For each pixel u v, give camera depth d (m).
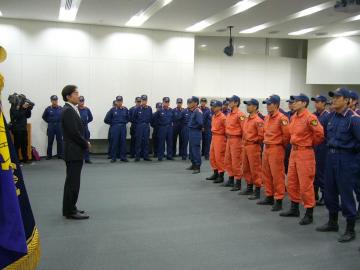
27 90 8.84
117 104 8.62
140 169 7.66
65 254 3.35
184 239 3.77
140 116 8.72
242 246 3.60
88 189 5.83
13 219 1.46
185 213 4.68
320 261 3.27
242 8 7.43
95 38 9.28
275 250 3.51
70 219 4.35
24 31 8.73
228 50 9.67
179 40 9.97
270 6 7.16
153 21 8.73
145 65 9.73
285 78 11.47
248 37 11.16
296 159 4.34
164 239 3.76
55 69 9.02
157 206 4.97
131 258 3.28
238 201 5.30
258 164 5.39
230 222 4.35
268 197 5.12
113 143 8.60
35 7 7.53
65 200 4.30
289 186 4.54
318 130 4.11
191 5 7.17
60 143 8.80
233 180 6.17
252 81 11.23
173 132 9.30
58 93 9.06
